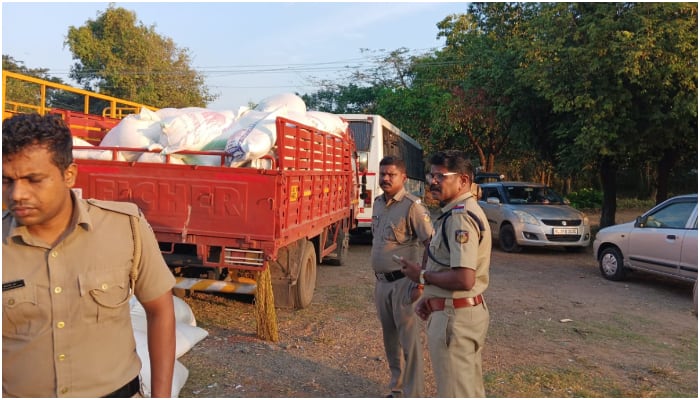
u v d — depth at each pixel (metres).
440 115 22.95
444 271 3.07
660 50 10.90
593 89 12.17
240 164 5.50
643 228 8.88
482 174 22.84
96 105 31.06
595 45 11.70
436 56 26.97
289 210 5.80
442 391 3.04
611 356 5.52
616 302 7.94
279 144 5.38
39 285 1.79
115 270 1.89
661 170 15.02
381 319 4.16
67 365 1.83
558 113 14.07
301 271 6.58
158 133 5.91
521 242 12.38
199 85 34.16
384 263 4.05
